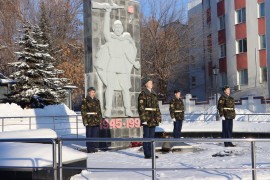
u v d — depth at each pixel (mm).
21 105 32812
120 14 14906
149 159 10883
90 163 10219
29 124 24859
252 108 28547
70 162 7977
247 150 12344
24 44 34062
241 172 8023
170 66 40906
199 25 43125
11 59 41438
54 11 44062
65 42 43625
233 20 39000
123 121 14633
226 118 14258
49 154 7672
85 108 12969
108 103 14328
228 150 12336
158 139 6734
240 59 38219
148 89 11156
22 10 43938
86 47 14523
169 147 12172
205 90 42781
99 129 13750
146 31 41812
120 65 14750
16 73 33406
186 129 20859
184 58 42344
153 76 40844
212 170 8297
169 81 42344
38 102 33000
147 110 10992
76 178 7855
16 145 8148
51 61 35094
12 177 7398
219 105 14367
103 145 13773
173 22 42375
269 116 23859
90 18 14289
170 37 41438
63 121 26844
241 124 20250
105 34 14414
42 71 33625
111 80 14484
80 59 43094
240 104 29359
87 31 14469
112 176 7906
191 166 9289
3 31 42500
